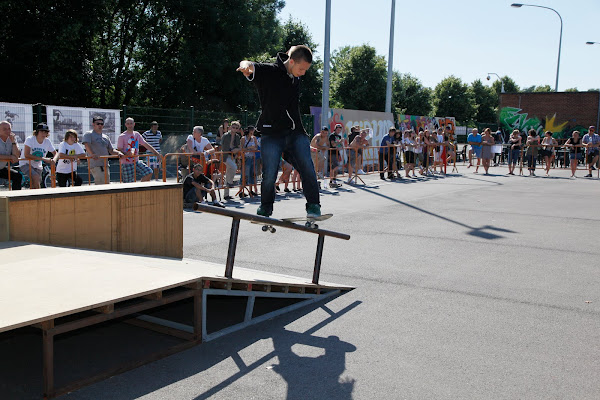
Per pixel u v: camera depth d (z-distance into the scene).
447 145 20.44
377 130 20.80
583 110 29.86
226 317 4.60
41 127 9.23
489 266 6.28
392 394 3.14
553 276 5.84
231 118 19.11
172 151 17.11
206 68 27.73
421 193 13.35
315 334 4.13
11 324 2.39
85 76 24.88
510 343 3.95
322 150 14.09
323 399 3.07
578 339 4.03
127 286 3.17
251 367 3.50
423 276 5.84
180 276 3.57
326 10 16.38
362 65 44.62
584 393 3.16
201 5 26.80
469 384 3.27
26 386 3.15
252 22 28.66
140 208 5.34
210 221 9.23
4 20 21.61
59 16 22.08
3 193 4.43
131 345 3.89
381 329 4.24
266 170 3.91
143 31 27.12
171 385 3.22
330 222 9.20
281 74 3.75
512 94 31.44
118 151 10.04
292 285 4.54
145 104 29.36
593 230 8.60
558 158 24.55
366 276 5.84
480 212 10.41
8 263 3.57
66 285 3.10
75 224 4.72
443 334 4.12
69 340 3.96
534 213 10.33
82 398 3.02
